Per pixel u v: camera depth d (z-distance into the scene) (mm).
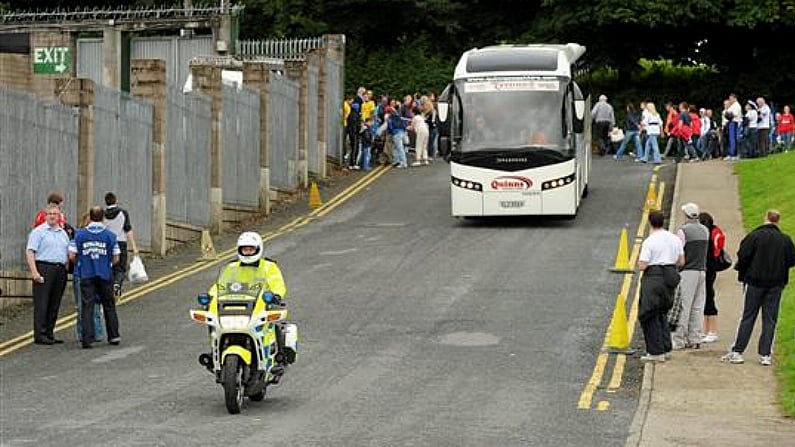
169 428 34000
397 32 138500
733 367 44344
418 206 85938
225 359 35531
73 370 43156
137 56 97625
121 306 55531
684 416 37094
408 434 33656
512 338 48312
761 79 129000
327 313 53094
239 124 83250
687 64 133500
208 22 95188
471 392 39594
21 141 56500
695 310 47750
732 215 76625
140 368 43438
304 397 38594
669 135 105875
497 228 75875
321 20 135625
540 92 75938
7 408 36875
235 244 74938
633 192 88188
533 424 35281
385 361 44312
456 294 56750
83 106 62188
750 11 120500
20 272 56469
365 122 104938
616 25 126250
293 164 93938
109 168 65312
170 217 73625
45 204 58812
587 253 66562
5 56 90312
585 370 43375
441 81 130250
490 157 75625
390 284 59312
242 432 33531
